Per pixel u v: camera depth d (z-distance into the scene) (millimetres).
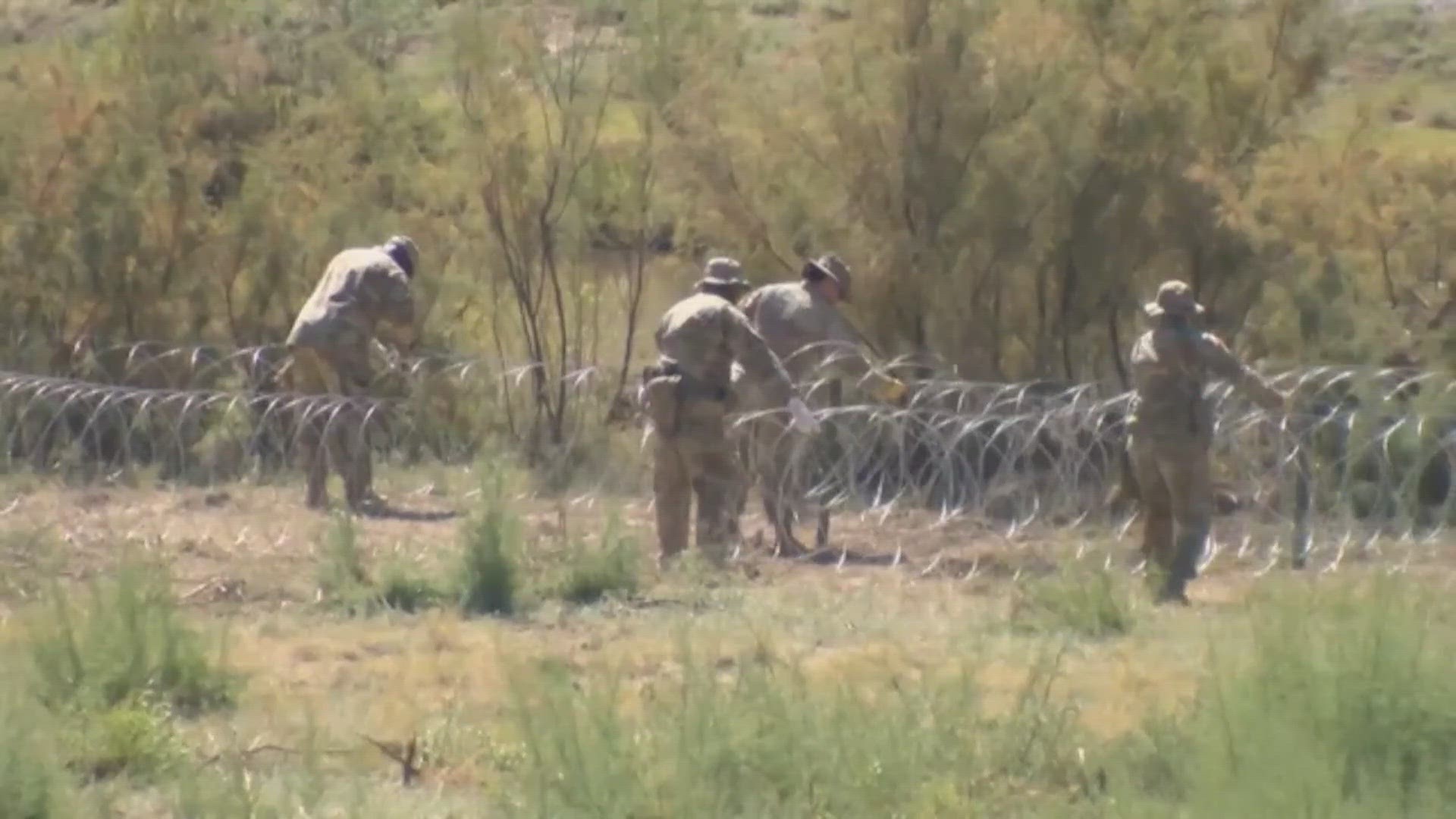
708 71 83750
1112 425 66375
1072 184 79000
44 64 87812
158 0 88875
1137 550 60750
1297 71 82625
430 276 84688
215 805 32656
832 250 80438
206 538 61156
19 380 68938
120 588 41812
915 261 79812
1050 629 49875
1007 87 79688
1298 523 59438
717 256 81750
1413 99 107500
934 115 79938
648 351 88625
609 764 30859
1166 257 80000
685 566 55750
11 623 44812
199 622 47719
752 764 31625
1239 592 55750
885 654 43969
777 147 81875
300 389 70188
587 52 85875
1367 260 79875
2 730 32094
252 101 90562
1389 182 81062
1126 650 46375
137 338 84625
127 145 84812
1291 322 77312
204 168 85750
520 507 63656
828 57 81438
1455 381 66438
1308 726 30828
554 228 85750
